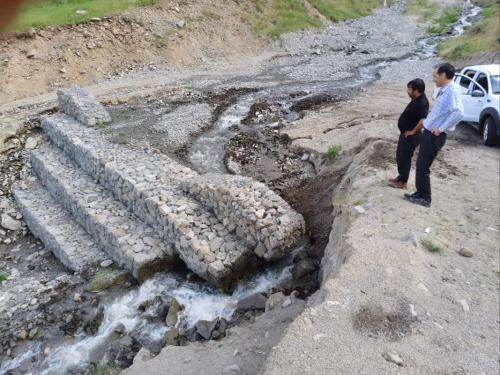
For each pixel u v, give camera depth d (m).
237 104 19.09
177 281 10.30
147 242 10.91
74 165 15.09
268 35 30.05
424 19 38.38
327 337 5.47
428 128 7.78
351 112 16.75
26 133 17.31
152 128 16.62
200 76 23.39
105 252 11.75
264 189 10.91
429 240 7.36
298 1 34.75
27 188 15.27
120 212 12.30
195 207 11.23
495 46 23.50
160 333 9.05
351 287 6.28
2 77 20.66
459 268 6.84
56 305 10.08
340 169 12.37
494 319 5.89
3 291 10.91
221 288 9.68
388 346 5.38
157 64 24.56
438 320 5.80
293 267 9.70
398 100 17.84
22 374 8.51
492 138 12.00
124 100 19.34
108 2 26.33
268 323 7.33
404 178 8.93
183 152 15.19
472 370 5.11
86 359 8.70
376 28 35.53
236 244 10.23
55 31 22.92
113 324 9.45
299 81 22.45
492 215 8.41
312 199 11.90
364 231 7.63
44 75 21.58
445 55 26.83
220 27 28.44
